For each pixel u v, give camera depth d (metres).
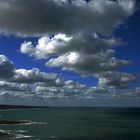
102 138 107.12
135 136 113.19
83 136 111.94
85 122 185.75
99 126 155.12
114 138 107.62
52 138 104.25
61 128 140.25
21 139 99.44
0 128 132.00
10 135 107.12
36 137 105.31
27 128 135.50
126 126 156.62
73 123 176.12
